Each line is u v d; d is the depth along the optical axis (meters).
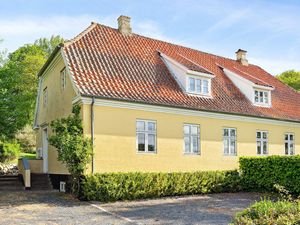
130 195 14.72
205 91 20.16
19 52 44.94
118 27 21.67
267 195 16.52
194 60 23.48
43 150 21.72
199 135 18.86
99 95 15.30
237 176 18.22
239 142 20.56
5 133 20.89
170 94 18.31
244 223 6.01
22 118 20.83
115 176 14.53
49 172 20.19
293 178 16.16
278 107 23.84
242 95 22.55
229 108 20.11
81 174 14.42
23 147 34.00
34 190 17.92
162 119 17.48
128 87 17.02
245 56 28.53
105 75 16.95
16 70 21.39
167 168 17.38
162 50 22.09
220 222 9.93
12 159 29.12
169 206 12.97
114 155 15.72
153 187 15.41
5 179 20.20
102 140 15.45
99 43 19.06
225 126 20.05
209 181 17.27
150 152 16.92
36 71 38.50
